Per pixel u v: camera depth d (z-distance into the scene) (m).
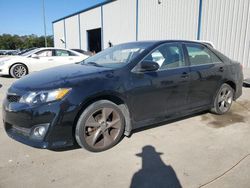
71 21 28.42
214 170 2.78
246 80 7.77
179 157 3.08
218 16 10.98
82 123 3.02
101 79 3.13
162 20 14.71
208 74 4.25
